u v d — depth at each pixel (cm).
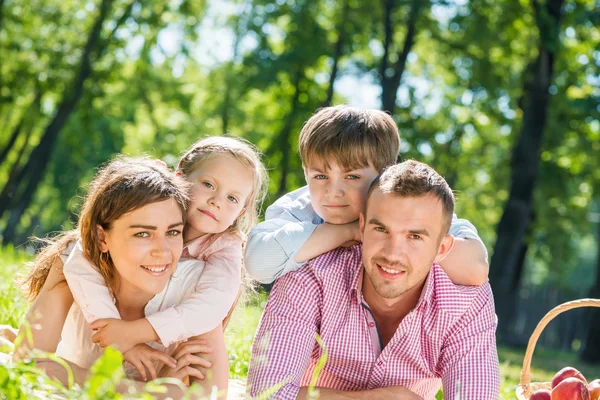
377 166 355
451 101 2348
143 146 2856
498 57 2020
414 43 2080
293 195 397
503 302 1716
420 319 338
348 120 354
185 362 328
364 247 321
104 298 328
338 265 344
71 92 2258
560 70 1864
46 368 312
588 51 1844
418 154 2200
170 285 345
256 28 2234
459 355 338
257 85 2177
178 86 2645
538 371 1127
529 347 397
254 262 350
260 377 329
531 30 1816
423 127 2281
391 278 316
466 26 1925
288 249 343
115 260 326
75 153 2797
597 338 1545
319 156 352
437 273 341
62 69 2256
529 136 1717
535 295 2656
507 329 1725
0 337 371
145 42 2412
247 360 491
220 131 2488
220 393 275
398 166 323
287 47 2200
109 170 334
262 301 748
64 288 339
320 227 350
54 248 354
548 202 2170
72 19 2370
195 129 2659
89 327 328
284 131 2295
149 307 341
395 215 312
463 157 2506
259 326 348
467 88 2167
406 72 2228
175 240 331
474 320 340
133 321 326
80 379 317
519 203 1716
